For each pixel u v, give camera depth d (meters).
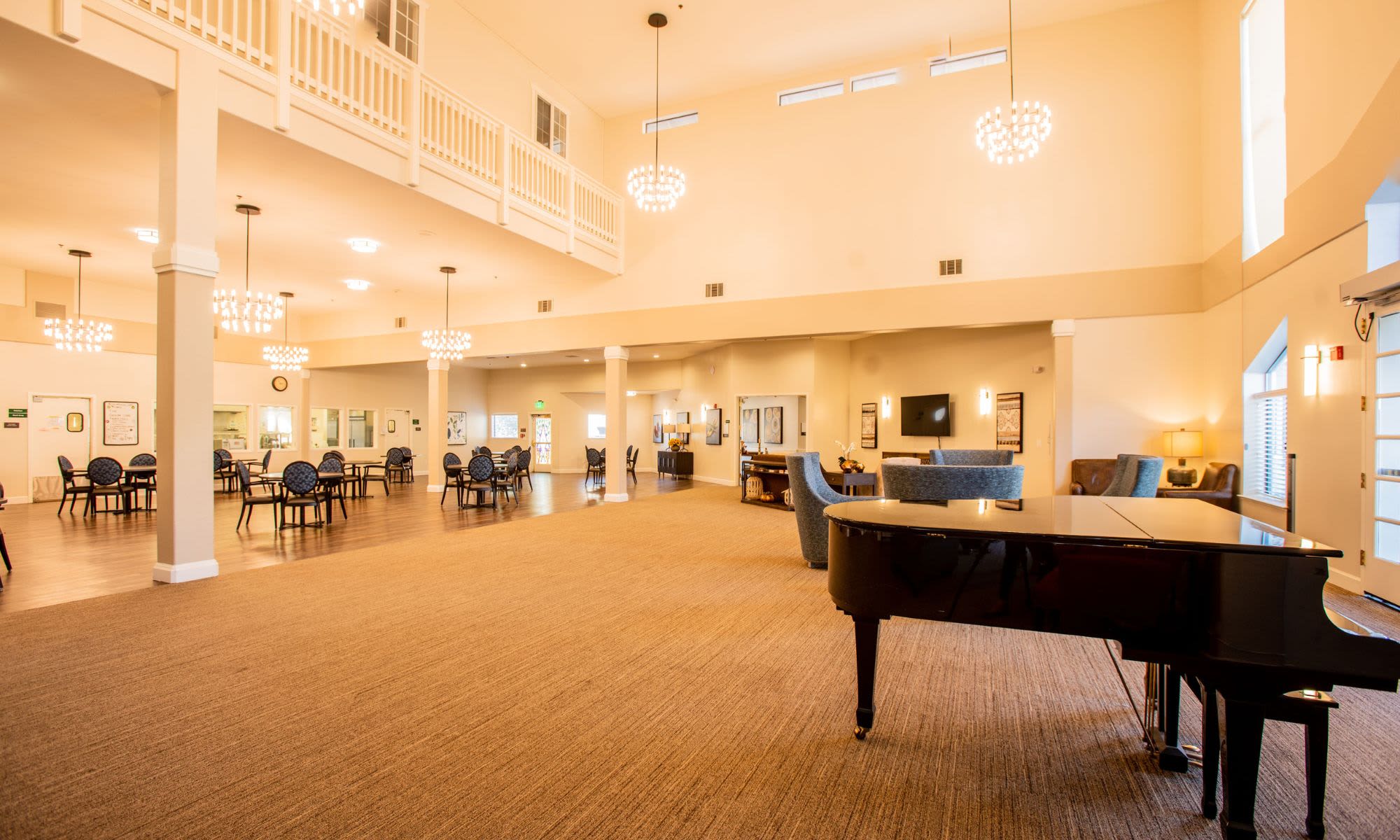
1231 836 1.77
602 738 2.43
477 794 2.05
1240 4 6.35
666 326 10.06
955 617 2.30
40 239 8.27
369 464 11.33
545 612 4.05
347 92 6.48
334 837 1.82
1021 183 8.07
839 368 12.01
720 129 9.82
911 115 8.65
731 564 5.48
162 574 4.53
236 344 13.02
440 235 8.04
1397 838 1.87
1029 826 1.92
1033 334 8.72
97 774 2.14
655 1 7.83
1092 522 2.50
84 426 10.70
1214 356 6.98
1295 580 1.82
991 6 7.71
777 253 9.38
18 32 3.83
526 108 9.15
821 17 8.02
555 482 14.05
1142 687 2.94
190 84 4.54
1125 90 7.66
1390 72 3.85
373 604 4.18
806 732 2.50
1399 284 3.67
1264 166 6.14
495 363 16.12
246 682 2.91
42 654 3.22
